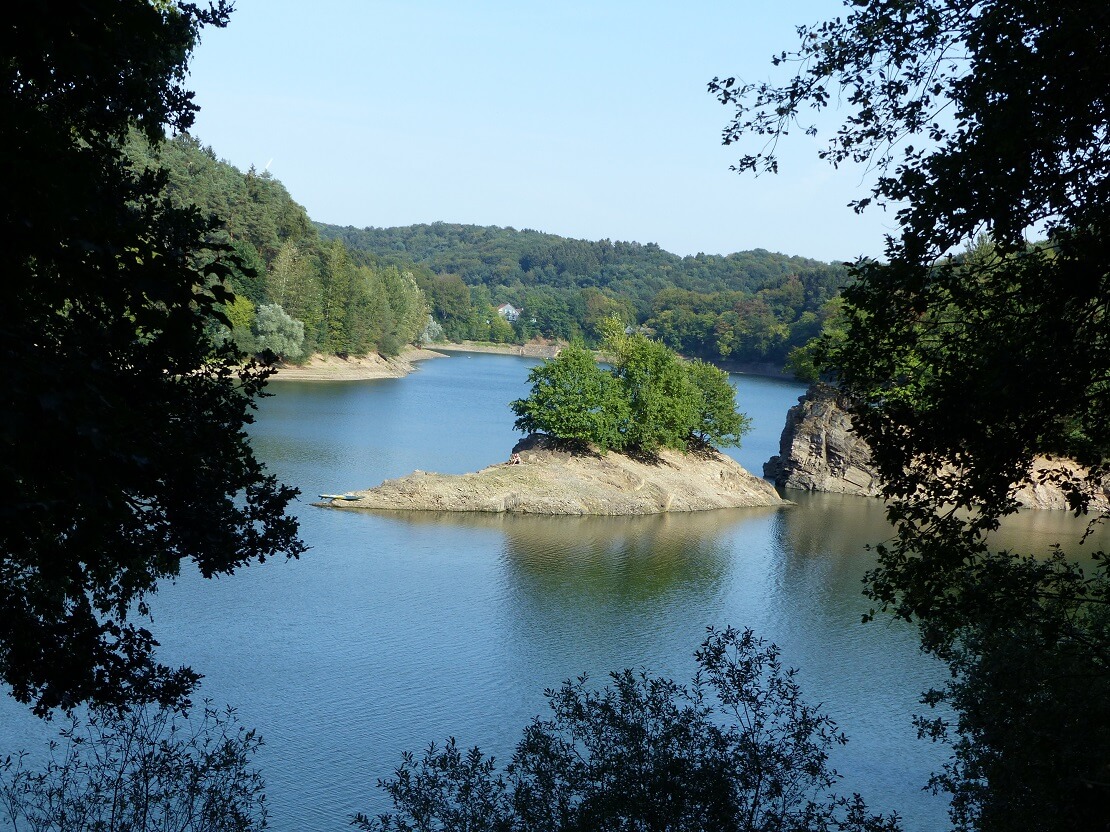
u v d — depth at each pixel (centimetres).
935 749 3325
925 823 2806
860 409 1501
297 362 15775
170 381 1218
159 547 1307
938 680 3975
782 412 15138
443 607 4559
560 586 5084
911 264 1389
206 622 4044
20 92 1057
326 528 5997
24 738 2731
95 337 1020
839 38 1436
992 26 1252
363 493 6812
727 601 4988
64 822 1758
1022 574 1500
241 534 1388
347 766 2900
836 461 9031
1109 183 1250
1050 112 1241
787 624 4650
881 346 1497
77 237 902
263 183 17688
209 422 1299
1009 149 1230
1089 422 1435
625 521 7138
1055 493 8162
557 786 1612
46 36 827
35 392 793
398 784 1686
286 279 15412
